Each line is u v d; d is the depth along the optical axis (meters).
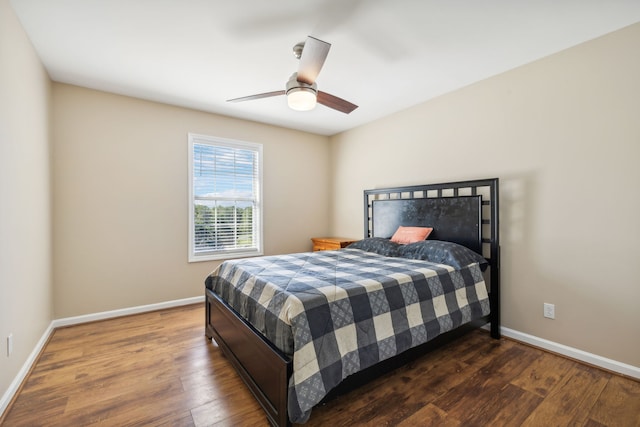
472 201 2.67
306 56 1.70
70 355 2.21
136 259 3.12
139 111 3.13
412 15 1.81
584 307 2.13
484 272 2.65
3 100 1.62
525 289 2.44
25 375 1.88
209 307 2.47
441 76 2.65
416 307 1.89
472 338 2.54
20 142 1.88
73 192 2.80
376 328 1.65
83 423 1.50
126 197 3.06
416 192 3.32
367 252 3.07
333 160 4.63
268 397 1.49
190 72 2.56
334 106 2.42
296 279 1.86
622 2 1.70
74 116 2.80
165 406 1.63
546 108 2.31
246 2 1.70
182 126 3.39
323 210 4.66
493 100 2.65
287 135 4.27
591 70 2.09
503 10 1.77
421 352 1.90
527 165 2.42
